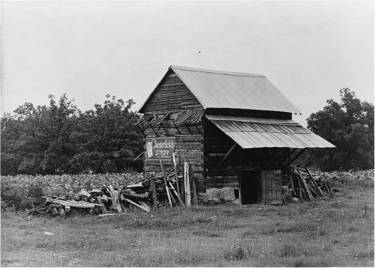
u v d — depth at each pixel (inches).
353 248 641.0
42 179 1599.4
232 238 742.5
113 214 992.2
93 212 998.4
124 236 764.0
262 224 869.8
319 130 2524.6
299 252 618.2
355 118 2497.5
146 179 1170.6
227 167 1246.3
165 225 865.5
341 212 994.1
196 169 1218.6
